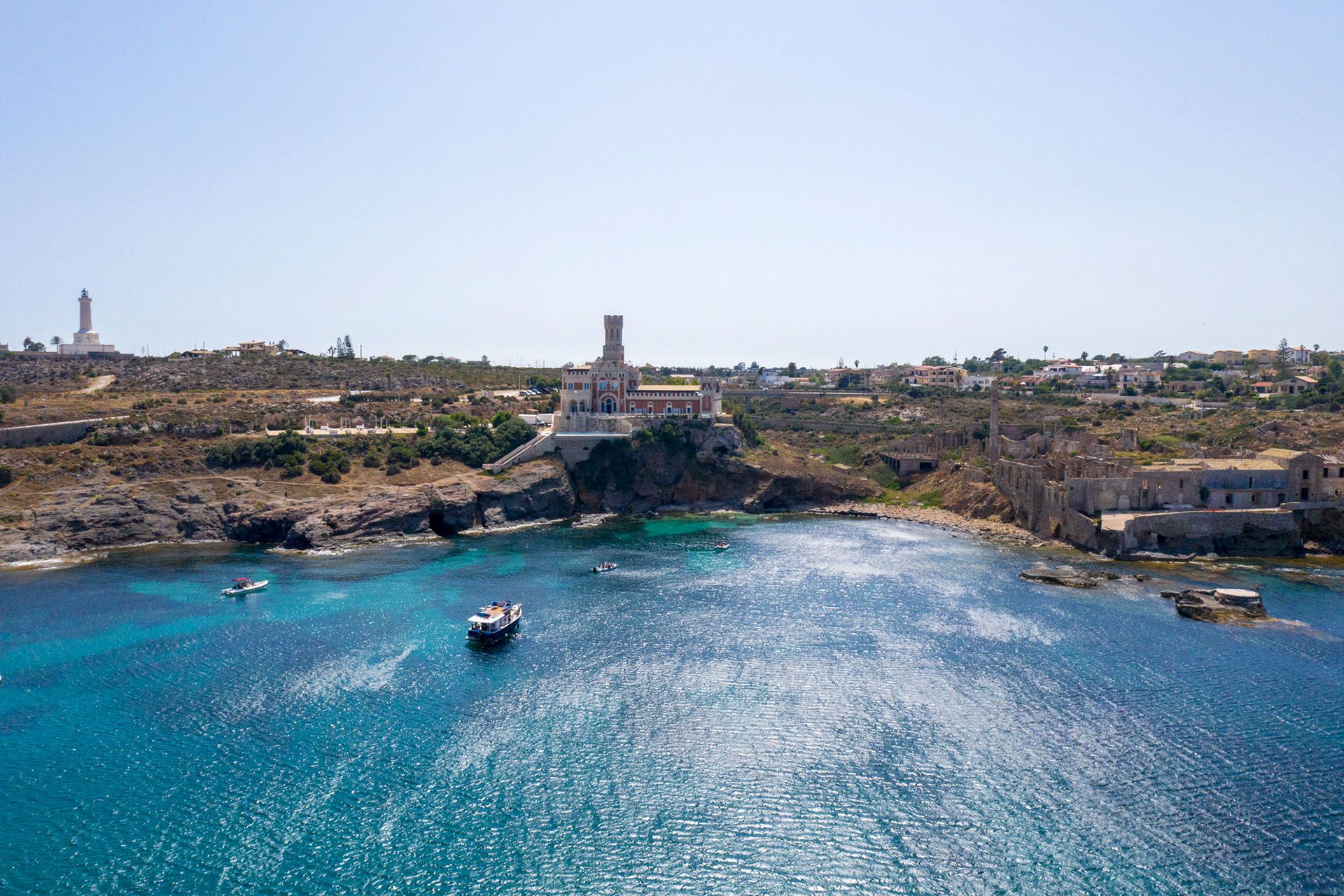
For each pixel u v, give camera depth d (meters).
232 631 112.44
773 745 81.31
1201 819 68.75
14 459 171.50
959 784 74.31
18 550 150.88
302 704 90.00
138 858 64.50
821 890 61.34
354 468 194.00
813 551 163.88
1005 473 193.12
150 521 167.62
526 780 75.31
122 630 112.62
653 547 168.12
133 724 85.31
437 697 91.81
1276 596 126.88
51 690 93.56
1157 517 152.88
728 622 117.38
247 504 172.25
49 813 70.31
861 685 94.56
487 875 62.94
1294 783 73.69
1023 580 139.38
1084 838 66.56
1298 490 160.62
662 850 65.75
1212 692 91.94
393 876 62.69
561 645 108.00
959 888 61.38
